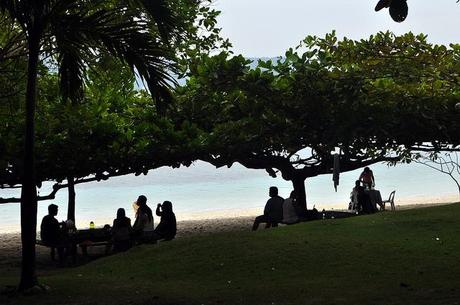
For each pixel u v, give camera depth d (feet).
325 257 35.81
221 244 40.19
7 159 54.60
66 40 32.37
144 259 39.37
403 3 15.79
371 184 86.69
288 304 27.12
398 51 60.49
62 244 52.85
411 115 62.34
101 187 196.24
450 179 186.09
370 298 27.14
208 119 66.95
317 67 61.72
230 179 219.61
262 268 34.71
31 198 32.55
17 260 56.29
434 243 37.24
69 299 30.35
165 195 162.50
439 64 60.18
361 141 64.34
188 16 57.00
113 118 61.16
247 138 63.36
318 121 63.98
